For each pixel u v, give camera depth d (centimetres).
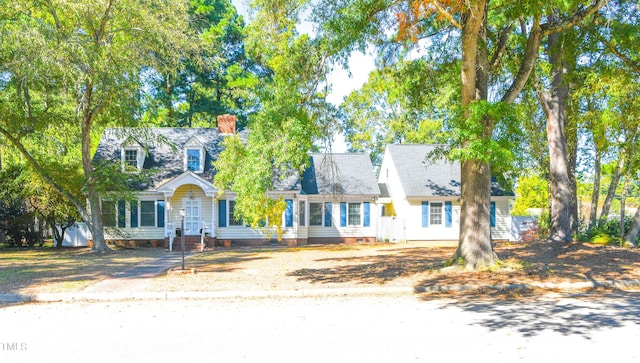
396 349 753
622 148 2286
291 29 1558
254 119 1603
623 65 1980
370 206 3559
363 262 1983
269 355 728
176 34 2548
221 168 2708
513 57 1909
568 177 2522
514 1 1380
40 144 2795
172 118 4628
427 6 1405
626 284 1403
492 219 3494
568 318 972
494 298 1240
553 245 2225
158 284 1454
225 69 4625
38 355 735
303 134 1479
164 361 702
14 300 1256
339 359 704
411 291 1351
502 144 1469
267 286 1411
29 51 2134
